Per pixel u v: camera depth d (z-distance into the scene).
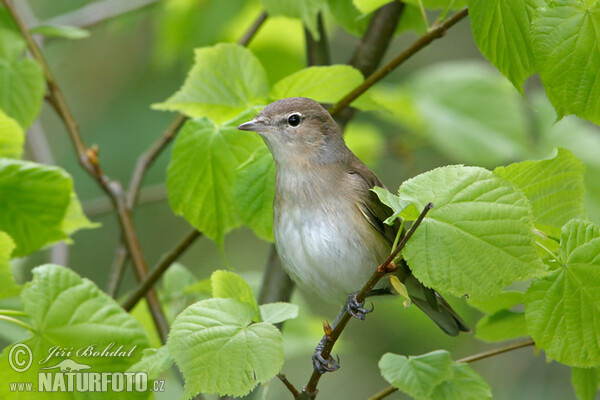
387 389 6.56
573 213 6.00
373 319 13.79
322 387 13.36
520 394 12.31
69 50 14.34
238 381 5.36
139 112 13.80
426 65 15.17
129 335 6.18
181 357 5.41
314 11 8.20
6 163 7.11
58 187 7.32
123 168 13.53
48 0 13.41
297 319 9.66
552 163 5.78
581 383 6.82
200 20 11.62
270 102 7.73
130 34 14.48
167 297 9.36
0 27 8.52
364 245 7.33
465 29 15.12
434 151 14.27
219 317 5.57
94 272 14.17
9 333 8.27
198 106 7.55
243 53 7.64
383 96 10.91
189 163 7.36
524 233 4.93
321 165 7.49
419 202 5.03
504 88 10.70
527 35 5.45
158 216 15.17
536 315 5.21
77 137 9.05
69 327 6.09
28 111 7.94
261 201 7.43
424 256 4.96
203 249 15.05
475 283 4.91
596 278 5.13
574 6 5.16
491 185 5.05
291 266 7.55
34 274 6.16
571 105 5.26
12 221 7.41
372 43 8.82
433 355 6.27
